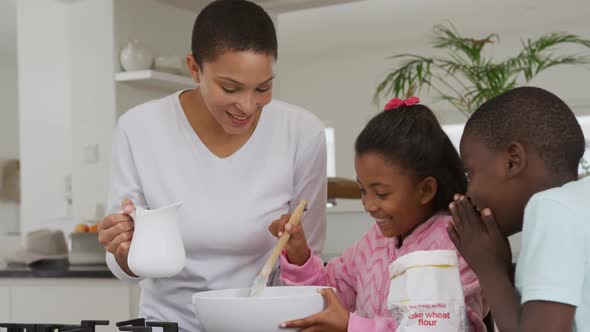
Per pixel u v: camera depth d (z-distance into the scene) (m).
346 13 6.05
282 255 1.35
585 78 6.73
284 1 4.09
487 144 0.96
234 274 1.40
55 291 2.88
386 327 1.06
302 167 1.46
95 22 3.59
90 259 3.11
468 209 0.99
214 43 1.17
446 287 0.97
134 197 1.41
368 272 1.31
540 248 0.85
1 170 6.60
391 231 1.23
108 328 2.77
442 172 1.22
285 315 1.04
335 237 3.26
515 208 0.95
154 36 3.72
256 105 1.21
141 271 1.12
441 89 7.25
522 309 0.87
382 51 7.51
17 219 6.72
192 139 1.39
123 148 1.42
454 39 4.15
